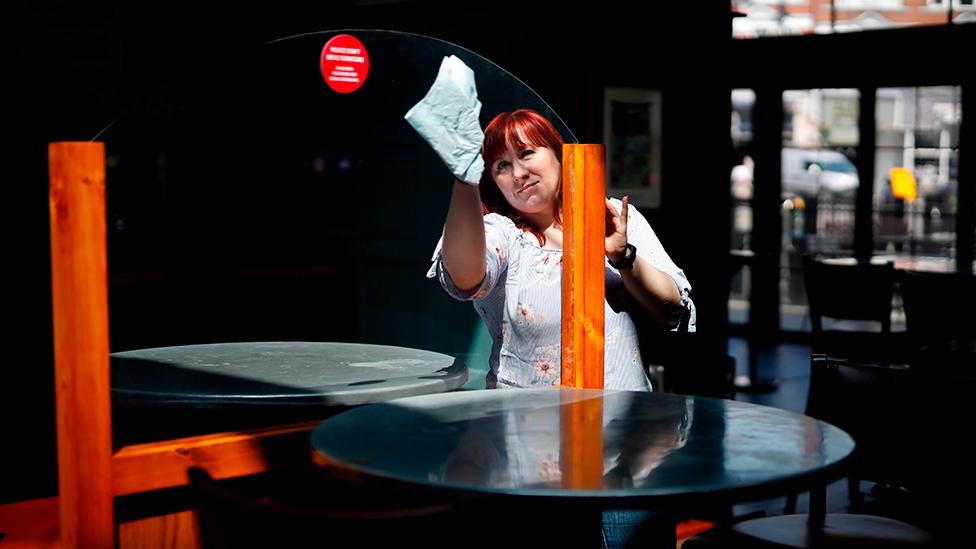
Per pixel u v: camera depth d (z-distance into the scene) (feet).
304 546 4.65
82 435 6.25
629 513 7.29
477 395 7.16
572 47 17.38
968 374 13.69
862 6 25.35
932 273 16.79
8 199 17.20
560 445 5.67
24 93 15.38
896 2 24.81
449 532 4.76
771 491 5.00
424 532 4.68
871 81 25.45
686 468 5.20
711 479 5.00
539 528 6.55
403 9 17.11
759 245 28.02
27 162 16.30
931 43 24.36
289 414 9.07
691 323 8.41
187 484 6.64
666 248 19.58
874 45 25.17
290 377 7.89
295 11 16.66
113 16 15.62
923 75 24.68
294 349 9.57
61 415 6.36
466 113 6.92
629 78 18.51
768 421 6.31
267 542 4.73
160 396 7.13
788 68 26.58
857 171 26.27
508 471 5.14
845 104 26.21
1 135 15.88
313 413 9.00
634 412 6.57
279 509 4.68
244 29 16.37
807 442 5.77
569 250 7.75
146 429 10.03
